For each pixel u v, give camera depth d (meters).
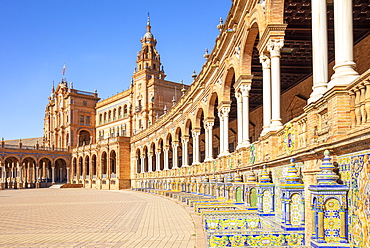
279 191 10.74
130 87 70.31
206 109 26.56
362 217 5.61
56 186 72.81
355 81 5.76
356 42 14.84
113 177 63.59
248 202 13.73
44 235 13.55
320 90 7.79
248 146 15.65
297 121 8.81
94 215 20.41
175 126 39.00
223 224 11.01
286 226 8.27
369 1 12.29
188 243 11.41
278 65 11.61
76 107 81.62
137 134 58.41
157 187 46.28
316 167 7.18
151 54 67.56
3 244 11.77
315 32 8.12
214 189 22.95
